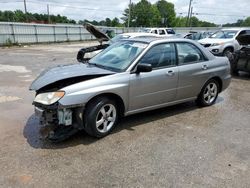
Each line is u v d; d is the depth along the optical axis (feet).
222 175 10.44
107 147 12.59
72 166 10.85
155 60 15.30
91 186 9.61
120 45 16.55
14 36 82.02
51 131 12.83
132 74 14.14
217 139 13.75
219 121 16.39
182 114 17.51
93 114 12.84
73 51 64.54
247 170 10.84
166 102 16.34
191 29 154.81
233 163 11.35
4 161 11.09
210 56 18.66
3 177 9.99
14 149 12.11
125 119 16.28
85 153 11.95
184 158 11.69
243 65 31.12
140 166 10.98
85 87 12.52
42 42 94.48
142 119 16.35
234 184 9.89
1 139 13.11
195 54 17.66
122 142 13.15
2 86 24.59
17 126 14.76
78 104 12.25
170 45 16.17
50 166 10.80
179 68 16.35
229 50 41.29
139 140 13.42
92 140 13.26
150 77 14.82
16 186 9.48
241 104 20.24
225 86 20.02
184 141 13.41
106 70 14.19
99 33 38.32
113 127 14.15
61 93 12.06
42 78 13.20
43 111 12.35
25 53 57.31
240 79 30.99
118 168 10.80
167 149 12.51
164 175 10.36
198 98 18.74
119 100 13.99
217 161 11.49
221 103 20.39
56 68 14.79
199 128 15.19
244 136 14.20
